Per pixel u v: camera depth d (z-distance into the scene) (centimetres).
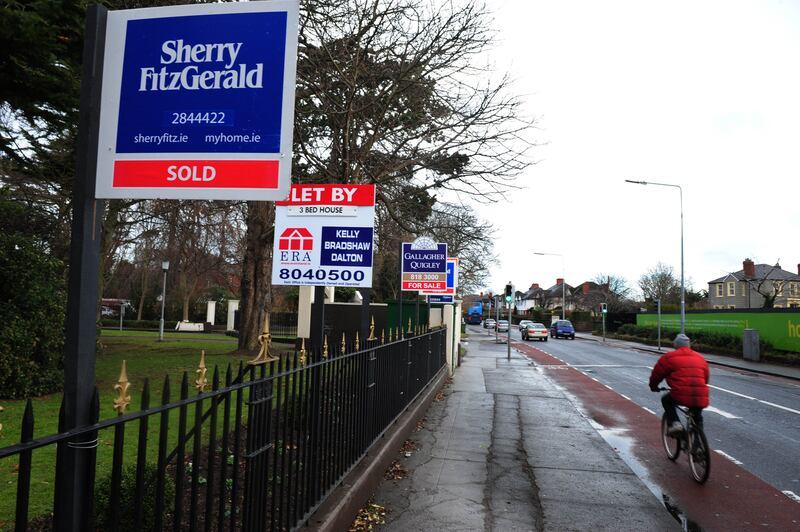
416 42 1199
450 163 1291
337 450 486
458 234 1597
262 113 310
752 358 2722
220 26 315
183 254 3136
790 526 534
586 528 509
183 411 244
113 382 1073
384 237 1526
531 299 12625
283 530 371
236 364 1441
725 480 687
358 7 1104
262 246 1841
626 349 3675
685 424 772
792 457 820
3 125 1093
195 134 309
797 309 2619
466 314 10569
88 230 261
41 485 486
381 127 1284
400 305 940
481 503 558
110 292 5250
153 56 314
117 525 204
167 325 4506
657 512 561
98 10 300
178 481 243
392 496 565
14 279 954
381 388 675
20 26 728
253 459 309
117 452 204
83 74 290
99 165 310
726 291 7481
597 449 818
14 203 1392
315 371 424
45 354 977
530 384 1579
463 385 1521
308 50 1116
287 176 305
